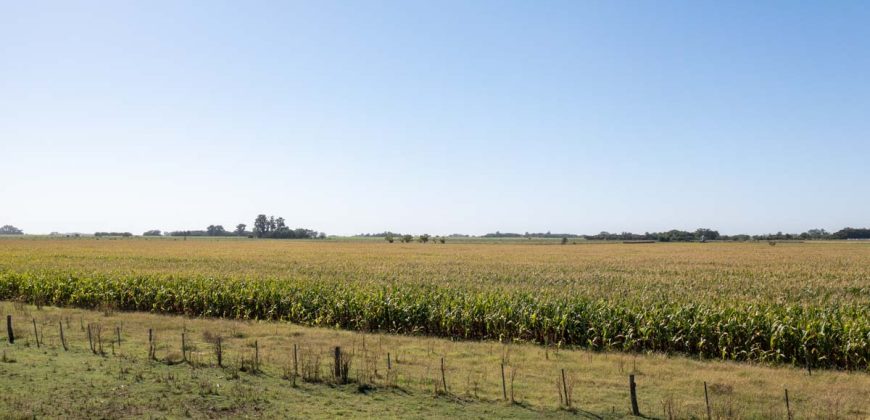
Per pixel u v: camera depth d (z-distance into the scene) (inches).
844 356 727.7
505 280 1764.3
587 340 852.0
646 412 513.3
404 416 494.6
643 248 5000.0
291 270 2087.8
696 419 491.5
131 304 1256.2
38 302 1264.8
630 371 665.0
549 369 675.4
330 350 754.2
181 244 5590.6
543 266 2465.6
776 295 1457.9
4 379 572.1
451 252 4050.2
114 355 695.1
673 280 1827.0
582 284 1670.8
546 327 875.4
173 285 1251.2
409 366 677.9
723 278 1915.6
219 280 1320.1
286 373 617.6
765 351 773.3
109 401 514.0
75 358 674.2
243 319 1105.4
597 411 515.2
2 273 1549.0
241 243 6299.2
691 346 828.6
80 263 2362.2
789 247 5241.1
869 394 569.9
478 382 606.9
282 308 1103.0
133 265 2283.5
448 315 933.8
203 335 858.8
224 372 622.8
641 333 839.1
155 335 849.5
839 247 5236.2
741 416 495.2
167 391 548.1
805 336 737.0
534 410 517.3
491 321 911.7
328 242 7180.1
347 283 1493.6
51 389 544.4
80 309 1210.6
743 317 810.8
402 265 2461.9
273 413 494.6
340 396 548.1
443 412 508.1
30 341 776.3
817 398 551.5
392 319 981.2
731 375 653.3
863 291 1584.6
